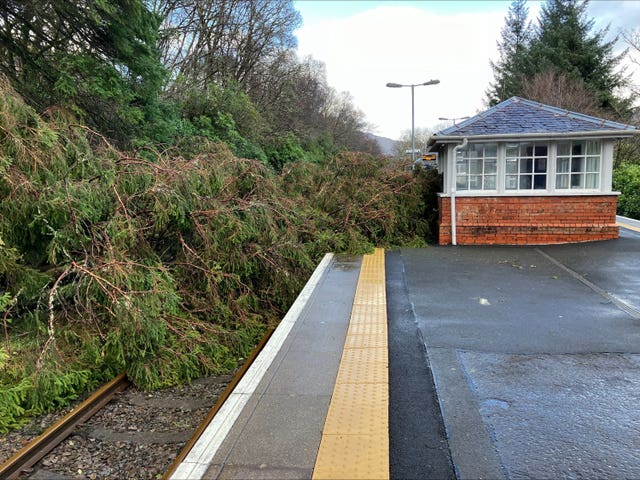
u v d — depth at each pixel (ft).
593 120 33.50
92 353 18.01
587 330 16.46
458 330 16.80
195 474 8.64
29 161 18.15
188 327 21.01
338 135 135.33
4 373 16.19
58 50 34.24
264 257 25.50
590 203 33.19
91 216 19.19
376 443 9.55
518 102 37.14
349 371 13.10
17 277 18.22
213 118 58.13
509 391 12.16
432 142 36.29
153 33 38.91
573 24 102.37
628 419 10.67
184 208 21.88
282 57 88.99
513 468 9.02
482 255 30.40
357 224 34.81
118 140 37.63
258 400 11.49
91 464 13.47
